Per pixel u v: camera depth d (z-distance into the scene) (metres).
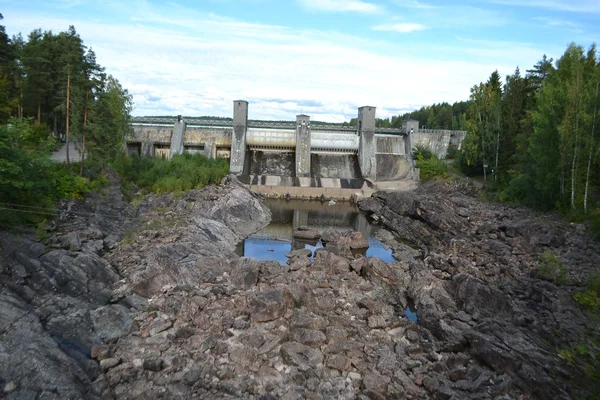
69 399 20.52
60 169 47.47
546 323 29.64
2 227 32.34
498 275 40.22
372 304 33.78
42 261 31.70
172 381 23.30
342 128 109.06
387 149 106.56
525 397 22.73
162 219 55.78
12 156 34.16
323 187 94.62
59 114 70.69
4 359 21.02
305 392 23.05
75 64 48.91
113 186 56.44
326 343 28.05
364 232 69.06
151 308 31.55
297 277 39.56
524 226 49.94
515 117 75.75
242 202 71.94
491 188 75.31
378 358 26.69
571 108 50.81
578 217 50.56
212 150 99.25
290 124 107.00
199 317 29.75
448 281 38.88
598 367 22.11
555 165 54.56
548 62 83.00
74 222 43.38
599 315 27.45
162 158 86.31
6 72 60.38
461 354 26.73
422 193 88.19
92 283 33.12
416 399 23.20
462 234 56.53
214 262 40.38
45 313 26.72
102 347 25.17
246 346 26.67
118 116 73.81
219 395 22.58
